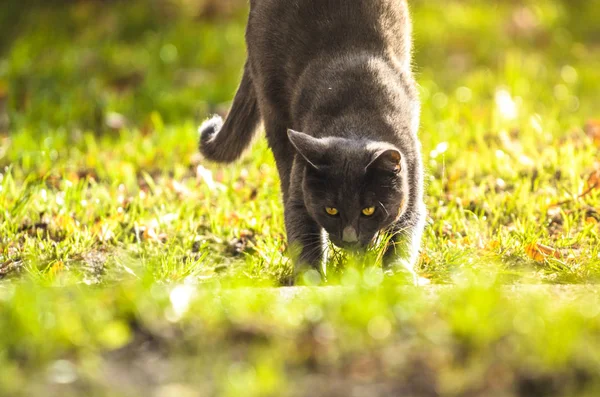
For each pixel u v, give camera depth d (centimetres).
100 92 1642
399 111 809
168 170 1191
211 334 541
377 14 866
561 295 628
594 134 1288
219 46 1928
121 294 574
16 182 1112
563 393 485
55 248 873
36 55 1898
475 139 1275
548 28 2120
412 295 588
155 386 495
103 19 2072
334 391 491
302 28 869
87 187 1096
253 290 629
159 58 1873
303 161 788
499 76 1803
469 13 2150
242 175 1110
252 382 479
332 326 542
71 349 520
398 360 513
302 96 837
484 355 510
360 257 759
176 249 859
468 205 997
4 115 1509
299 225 793
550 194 1005
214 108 1599
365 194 741
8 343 517
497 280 668
